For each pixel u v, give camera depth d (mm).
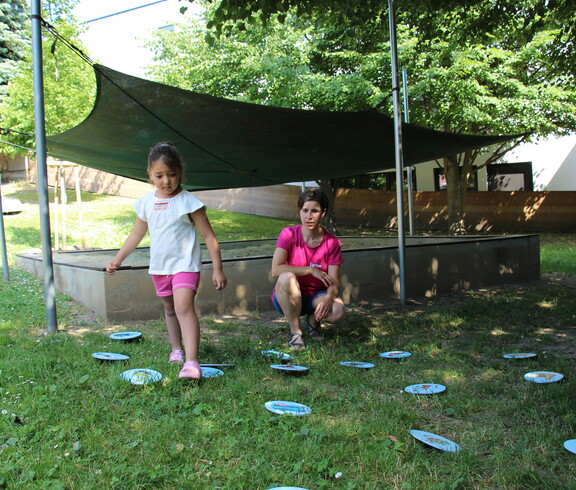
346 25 7117
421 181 21375
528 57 13094
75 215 17266
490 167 20297
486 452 2082
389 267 6707
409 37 12945
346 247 8789
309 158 8086
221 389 2744
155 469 1862
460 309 5609
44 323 4750
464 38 8234
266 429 2205
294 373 3096
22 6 23094
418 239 9703
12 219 16047
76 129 6594
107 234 14742
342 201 21250
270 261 5887
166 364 3137
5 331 4289
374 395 2736
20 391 2625
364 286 6516
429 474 1877
